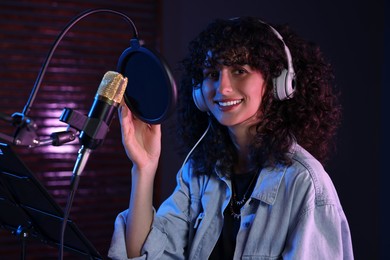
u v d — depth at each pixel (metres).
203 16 3.65
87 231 3.69
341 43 3.69
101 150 3.70
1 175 1.39
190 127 1.78
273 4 3.67
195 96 1.62
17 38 3.49
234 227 1.62
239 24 1.51
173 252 1.70
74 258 3.66
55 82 3.56
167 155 3.59
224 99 1.50
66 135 1.18
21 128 1.10
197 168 1.74
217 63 1.49
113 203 3.75
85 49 3.63
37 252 3.60
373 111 3.69
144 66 1.31
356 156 3.69
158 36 3.71
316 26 3.69
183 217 1.74
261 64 1.48
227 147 1.68
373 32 3.67
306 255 1.42
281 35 1.61
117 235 1.67
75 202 3.64
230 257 1.60
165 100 1.28
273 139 1.53
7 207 1.53
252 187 1.62
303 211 1.45
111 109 1.24
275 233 1.50
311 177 1.48
